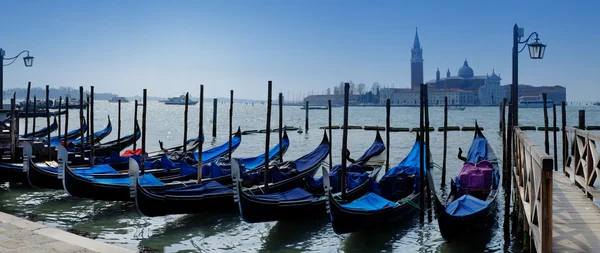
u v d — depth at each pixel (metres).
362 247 11.73
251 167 18.94
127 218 13.95
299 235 12.57
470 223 11.61
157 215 12.83
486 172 14.03
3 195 16.64
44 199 16.09
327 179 11.33
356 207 11.99
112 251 7.88
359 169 16.41
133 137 28.02
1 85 25.78
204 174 16.20
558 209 9.12
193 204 13.38
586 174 9.71
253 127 64.06
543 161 6.07
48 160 19.61
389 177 14.55
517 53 17.50
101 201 15.81
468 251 11.40
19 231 8.84
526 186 9.56
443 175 18.70
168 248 11.49
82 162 18.91
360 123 74.19
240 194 12.03
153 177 14.73
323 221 13.59
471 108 171.88
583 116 18.19
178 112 131.75
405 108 182.00
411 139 42.41
